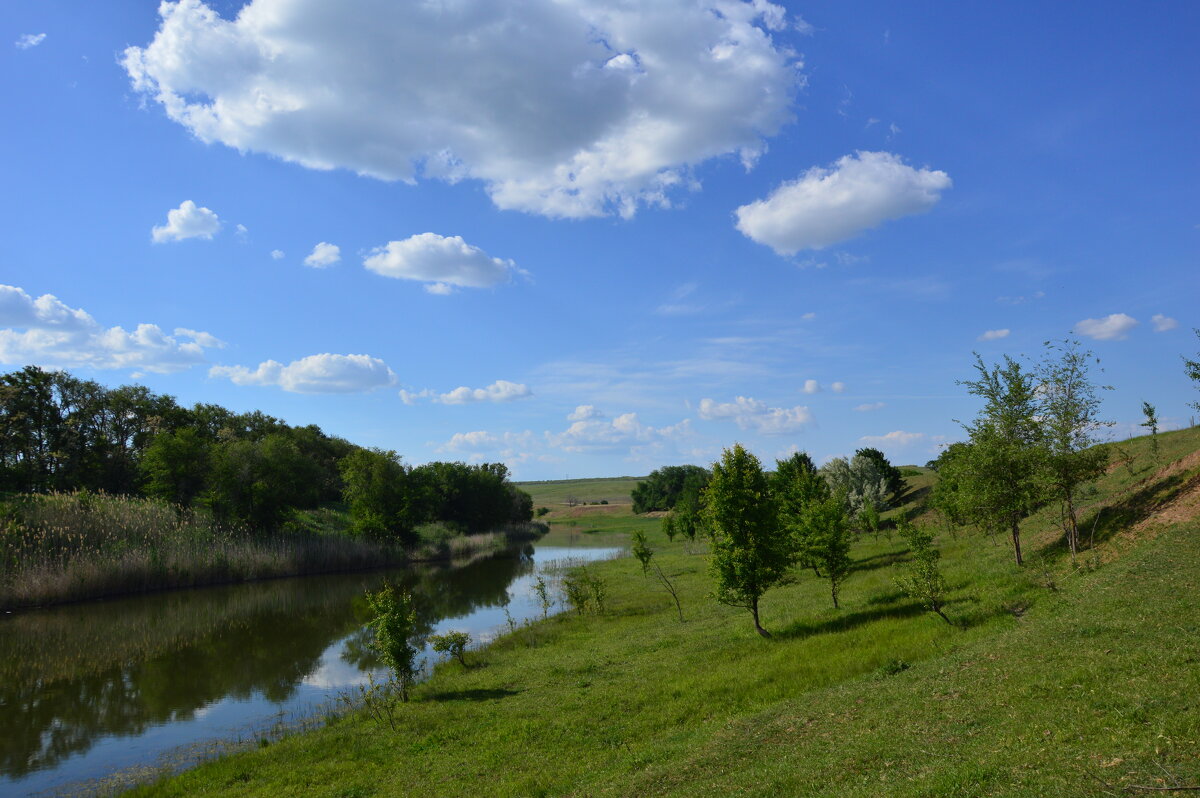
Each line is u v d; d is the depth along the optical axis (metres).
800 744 11.44
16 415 69.06
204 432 96.00
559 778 12.92
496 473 122.62
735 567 22.64
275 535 63.00
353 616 37.91
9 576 40.16
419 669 23.92
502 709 18.11
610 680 19.81
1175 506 19.11
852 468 57.06
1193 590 13.02
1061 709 9.30
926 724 10.50
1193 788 6.22
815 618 23.53
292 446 72.75
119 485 79.25
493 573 57.75
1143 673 9.70
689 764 11.83
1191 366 17.80
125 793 15.16
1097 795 6.64
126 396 83.94
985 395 22.89
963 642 16.25
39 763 17.45
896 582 19.98
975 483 23.22
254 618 37.59
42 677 25.72
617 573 50.06
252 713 21.19
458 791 13.02
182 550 50.22
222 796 14.14
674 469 141.75
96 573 43.72
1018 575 21.42
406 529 76.75
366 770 14.84
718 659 20.33
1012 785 7.38
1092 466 20.36
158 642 31.59
